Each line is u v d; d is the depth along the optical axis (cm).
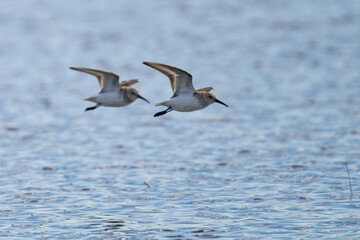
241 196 1620
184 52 4194
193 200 1596
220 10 5684
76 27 5075
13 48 4384
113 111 2792
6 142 2250
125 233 1378
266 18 5272
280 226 1399
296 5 5803
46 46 4447
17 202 1599
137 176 1823
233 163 1945
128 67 3822
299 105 2789
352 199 1573
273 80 3356
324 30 4753
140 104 2930
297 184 1712
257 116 2622
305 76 3422
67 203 1589
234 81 3375
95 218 1476
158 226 1416
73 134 2375
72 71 3712
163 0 6219
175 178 1795
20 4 6038
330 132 2316
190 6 5903
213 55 4084
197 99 1362
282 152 2064
